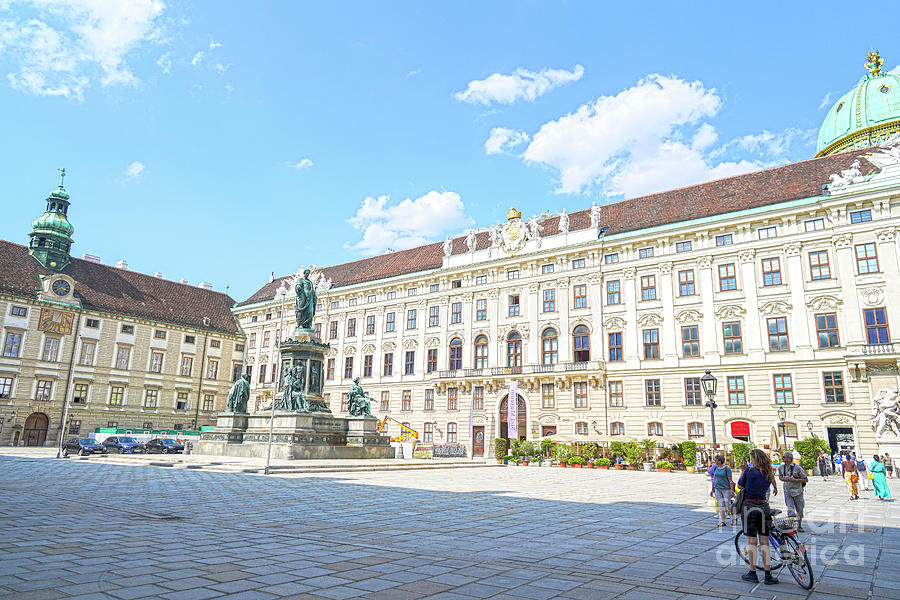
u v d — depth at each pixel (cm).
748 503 938
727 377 4697
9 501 1689
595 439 4844
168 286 8088
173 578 846
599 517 1639
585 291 5491
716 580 917
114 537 1159
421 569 947
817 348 4388
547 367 5475
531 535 1312
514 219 6125
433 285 6575
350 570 927
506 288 5984
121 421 6894
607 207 6094
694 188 5625
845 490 2811
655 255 5194
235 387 4072
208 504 1716
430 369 6356
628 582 892
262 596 767
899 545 1255
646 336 5125
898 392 3825
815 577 951
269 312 8000
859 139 5978
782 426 4028
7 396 6053
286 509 1647
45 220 6800
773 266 4662
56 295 6512
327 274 8094
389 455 3875
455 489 2373
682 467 4262
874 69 6350
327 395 7144
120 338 7000
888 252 4188
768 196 4900
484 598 787
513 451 5131
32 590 762
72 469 2997
